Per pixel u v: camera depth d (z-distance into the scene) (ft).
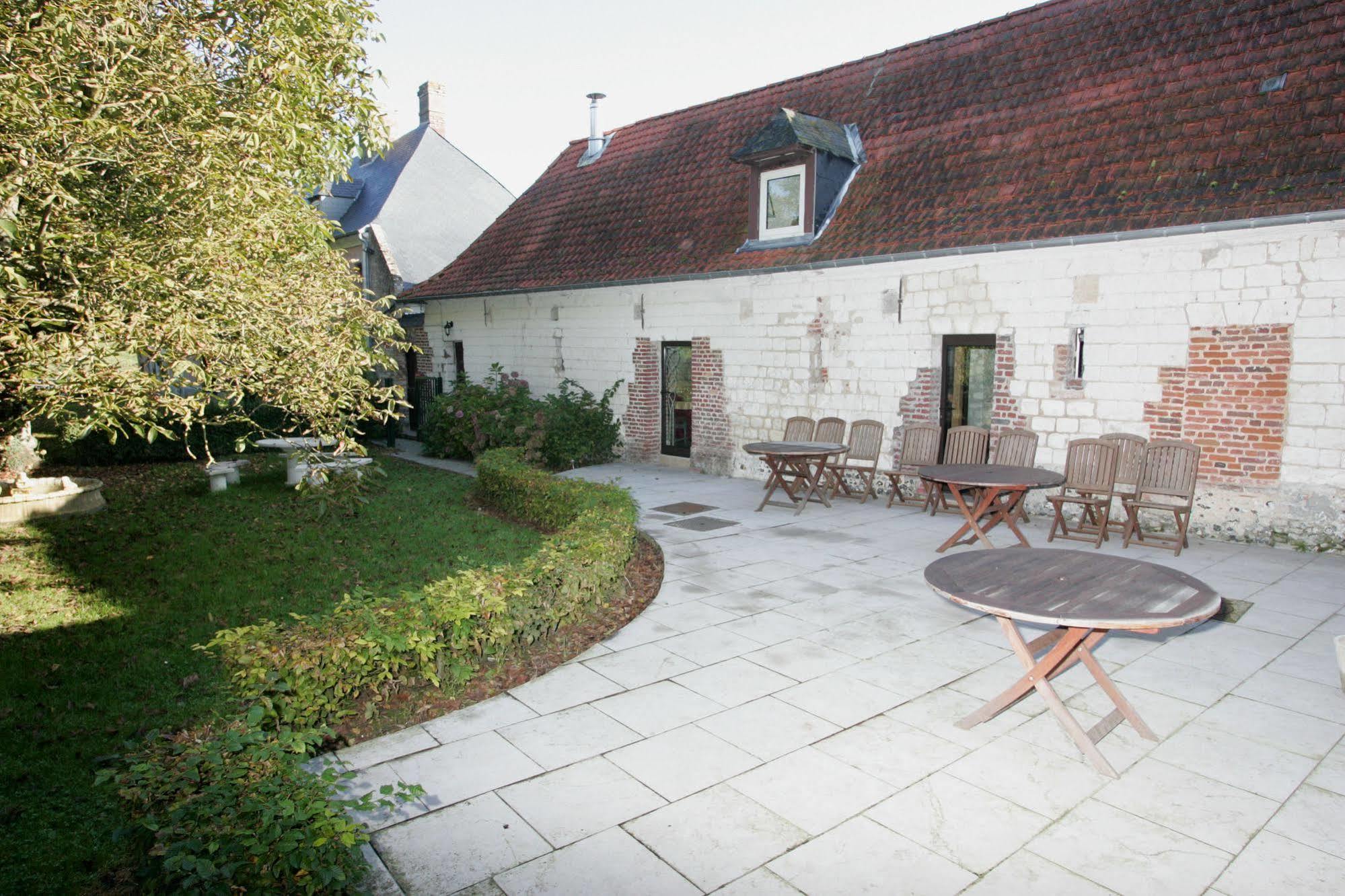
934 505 32.37
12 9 15.19
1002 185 31.48
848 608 20.89
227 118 17.81
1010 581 13.96
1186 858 10.48
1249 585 22.03
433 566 25.48
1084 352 28.55
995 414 31.09
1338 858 10.43
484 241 59.06
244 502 35.83
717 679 16.44
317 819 8.81
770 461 33.47
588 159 57.16
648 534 29.48
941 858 10.53
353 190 81.71
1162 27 31.73
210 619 20.34
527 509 32.40
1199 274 25.96
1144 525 28.17
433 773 12.85
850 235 34.91
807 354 37.35
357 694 15.07
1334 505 24.47
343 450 20.02
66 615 20.57
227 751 10.18
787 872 10.30
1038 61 34.96
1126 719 13.94
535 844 10.93
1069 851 10.66
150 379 15.25
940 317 32.30
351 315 20.17
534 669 17.11
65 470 44.34
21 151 13.58
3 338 13.58
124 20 15.53
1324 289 23.77
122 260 14.58
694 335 42.52
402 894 9.89
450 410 51.42
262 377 18.16
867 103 40.60
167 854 8.22
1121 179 28.07
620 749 13.58
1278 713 14.66
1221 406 26.03
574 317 49.65
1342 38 26.40
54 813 11.94
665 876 10.23
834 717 14.70
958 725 14.30
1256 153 25.58
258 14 19.45
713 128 49.24
